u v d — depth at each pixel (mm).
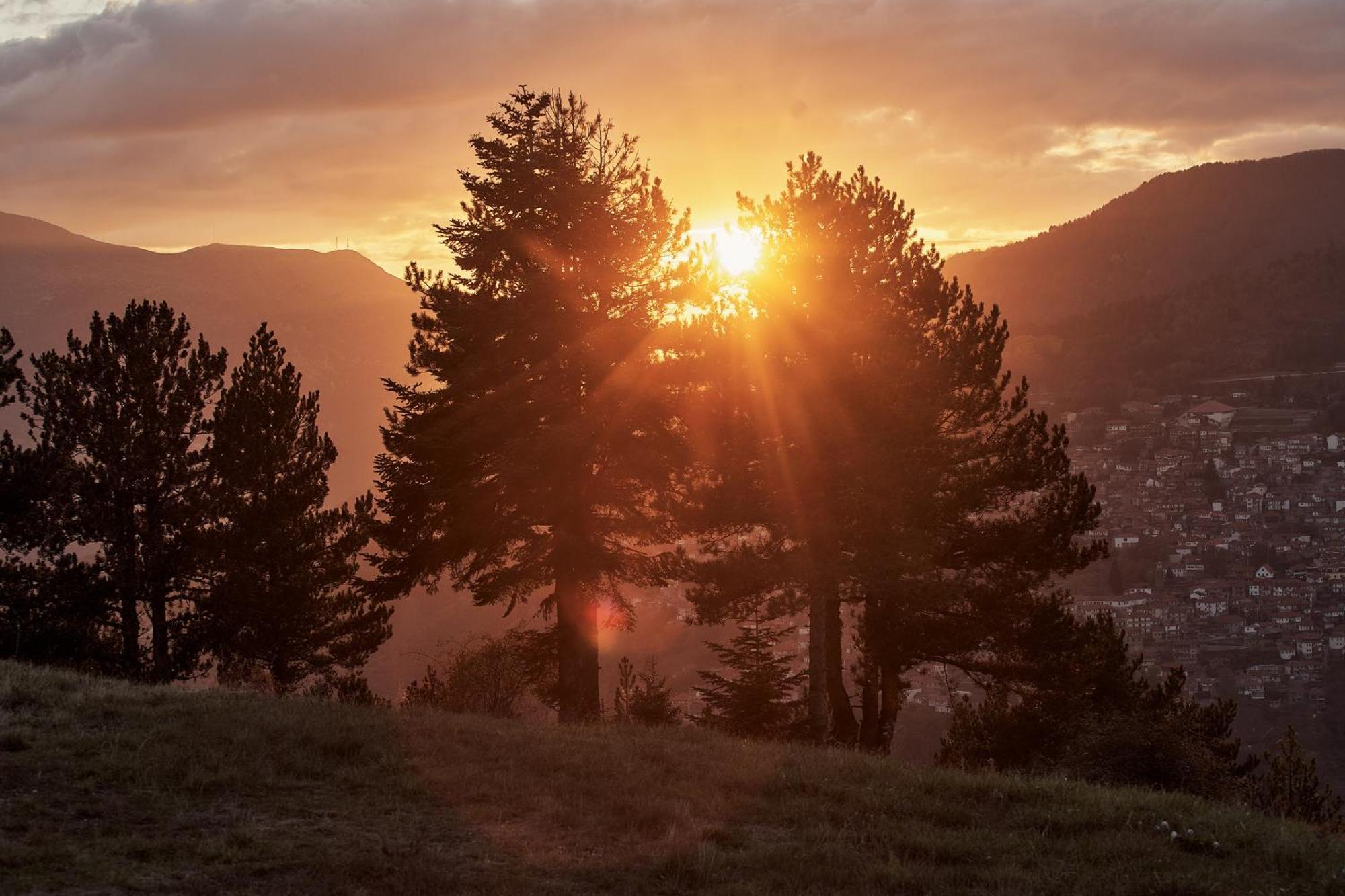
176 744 11438
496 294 22953
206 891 7594
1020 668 22703
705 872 8594
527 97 23500
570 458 21406
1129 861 9461
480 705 22078
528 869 8570
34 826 8672
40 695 13359
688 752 13438
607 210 23219
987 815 11031
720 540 21516
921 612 22547
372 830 9281
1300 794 19688
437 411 22406
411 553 23000
